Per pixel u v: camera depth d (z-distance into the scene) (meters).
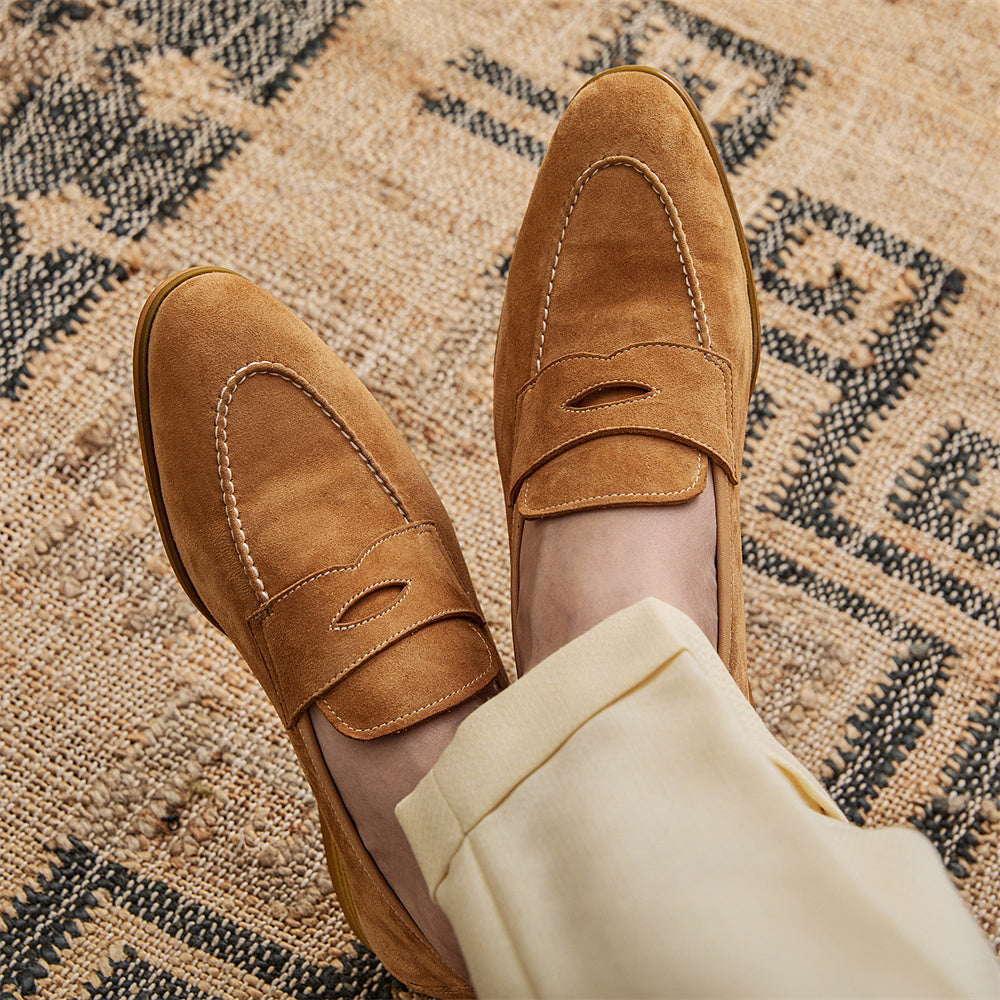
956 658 0.82
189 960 0.76
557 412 0.65
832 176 0.88
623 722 0.42
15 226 0.82
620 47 0.89
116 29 0.86
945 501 0.84
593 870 0.40
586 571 0.59
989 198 0.88
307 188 0.85
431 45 0.88
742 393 0.70
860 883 0.39
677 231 0.70
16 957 0.74
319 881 0.77
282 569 0.65
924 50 0.89
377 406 0.74
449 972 0.61
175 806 0.77
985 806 0.80
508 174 0.87
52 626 0.78
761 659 0.82
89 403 0.81
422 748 0.58
